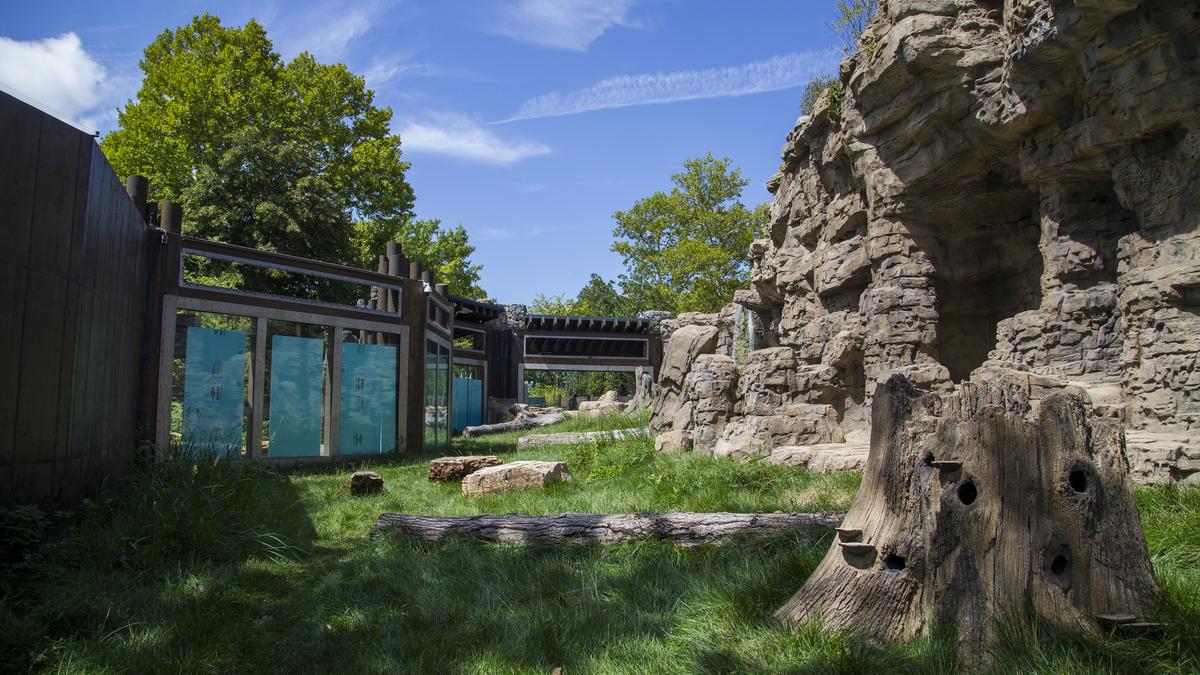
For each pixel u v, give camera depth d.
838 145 13.14
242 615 4.33
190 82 28.78
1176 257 7.40
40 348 5.51
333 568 5.36
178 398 11.10
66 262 5.86
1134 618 3.23
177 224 11.23
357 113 34.72
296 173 24.98
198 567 5.16
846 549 3.69
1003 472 3.44
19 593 4.19
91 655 3.57
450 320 18.56
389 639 3.86
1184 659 2.95
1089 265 9.02
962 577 3.38
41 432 5.52
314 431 13.13
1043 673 2.88
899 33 9.76
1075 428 3.47
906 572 3.52
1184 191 7.43
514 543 5.80
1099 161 8.54
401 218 35.97
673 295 43.31
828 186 14.54
